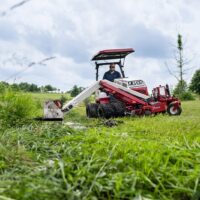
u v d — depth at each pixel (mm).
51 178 3469
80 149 4750
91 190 3354
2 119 7742
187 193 3566
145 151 4629
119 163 4008
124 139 5664
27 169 3895
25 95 9266
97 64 16797
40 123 7801
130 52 16375
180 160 4262
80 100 14555
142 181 3604
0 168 3957
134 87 15211
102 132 6207
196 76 49031
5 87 9289
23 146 5121
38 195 2908
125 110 14414
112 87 14961
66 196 3045
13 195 2885
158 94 14656
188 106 21953
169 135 7594
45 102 10203
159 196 3445
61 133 6488
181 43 35625
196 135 7430
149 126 9102
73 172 3723
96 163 4023
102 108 14219
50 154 4953
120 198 3287
